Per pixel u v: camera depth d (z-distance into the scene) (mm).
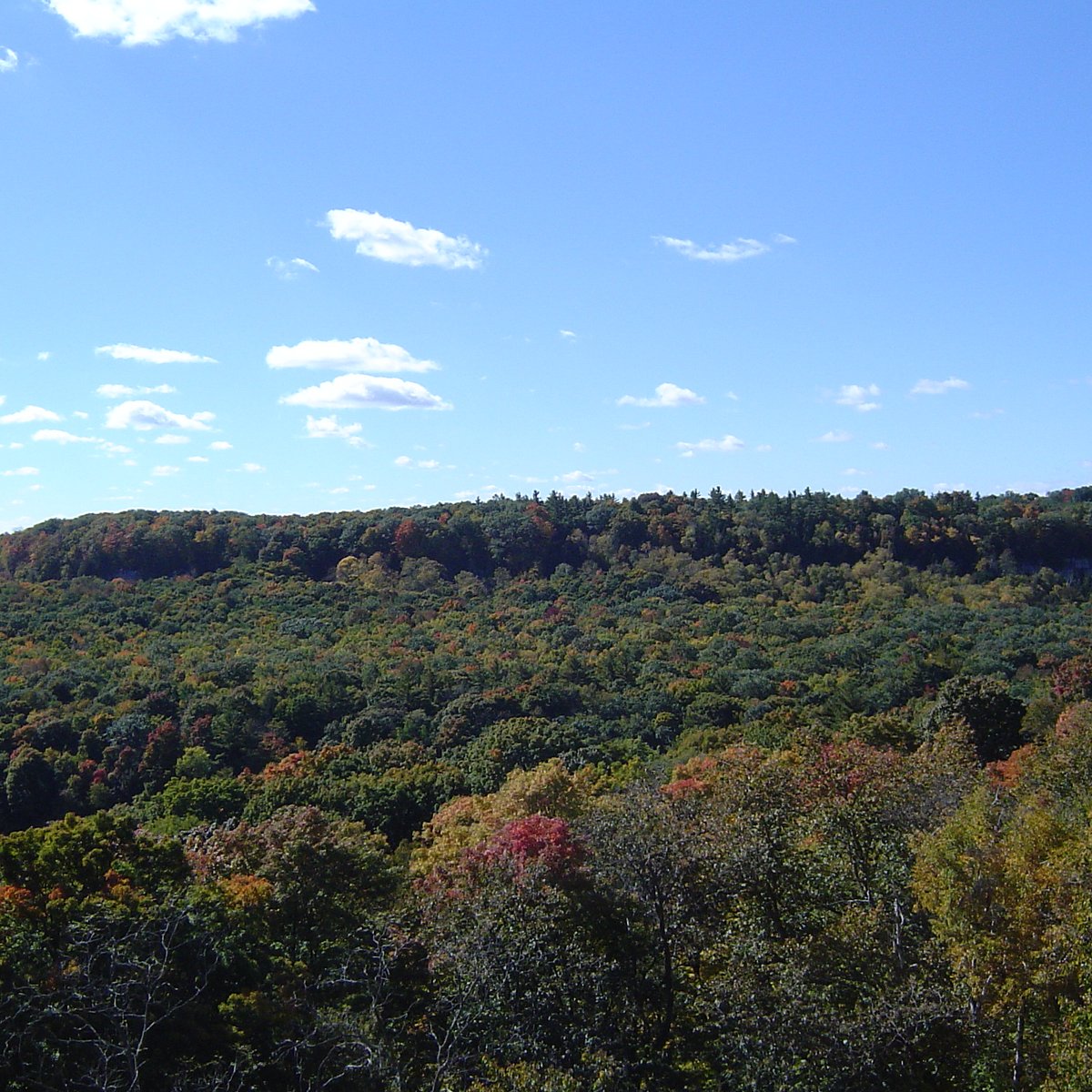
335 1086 17125
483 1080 16094
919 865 19359
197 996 18359
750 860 20938
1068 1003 14898
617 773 44031
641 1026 19078
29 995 16156
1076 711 40062
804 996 17047
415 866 30078
